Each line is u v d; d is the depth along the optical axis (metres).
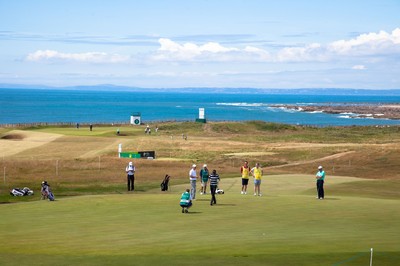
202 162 82.25
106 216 33.06
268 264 20.62
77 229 29.06
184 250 23.33
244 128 155.75
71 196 46.81
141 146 104.75
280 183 52.19
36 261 21.50
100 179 58.59
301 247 23.39
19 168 63.41
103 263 21.05
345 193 45.38
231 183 52.72
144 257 21.95
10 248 24.56
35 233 28.16
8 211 35.56
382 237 25.56
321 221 30.33
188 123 158.00
